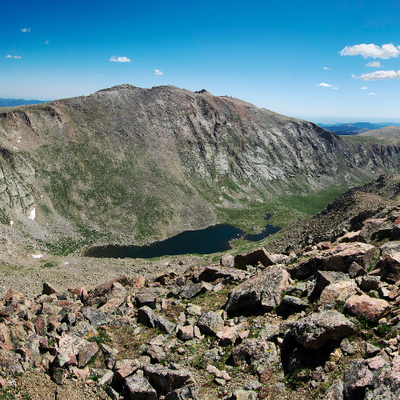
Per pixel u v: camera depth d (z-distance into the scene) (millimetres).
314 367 11758
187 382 12789
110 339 17094
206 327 16562
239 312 17906
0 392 12555
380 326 11922
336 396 9930
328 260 18328
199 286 22812
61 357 14203
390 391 8852
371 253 18203
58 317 18812
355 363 10625
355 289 14922
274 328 14906
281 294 17391
